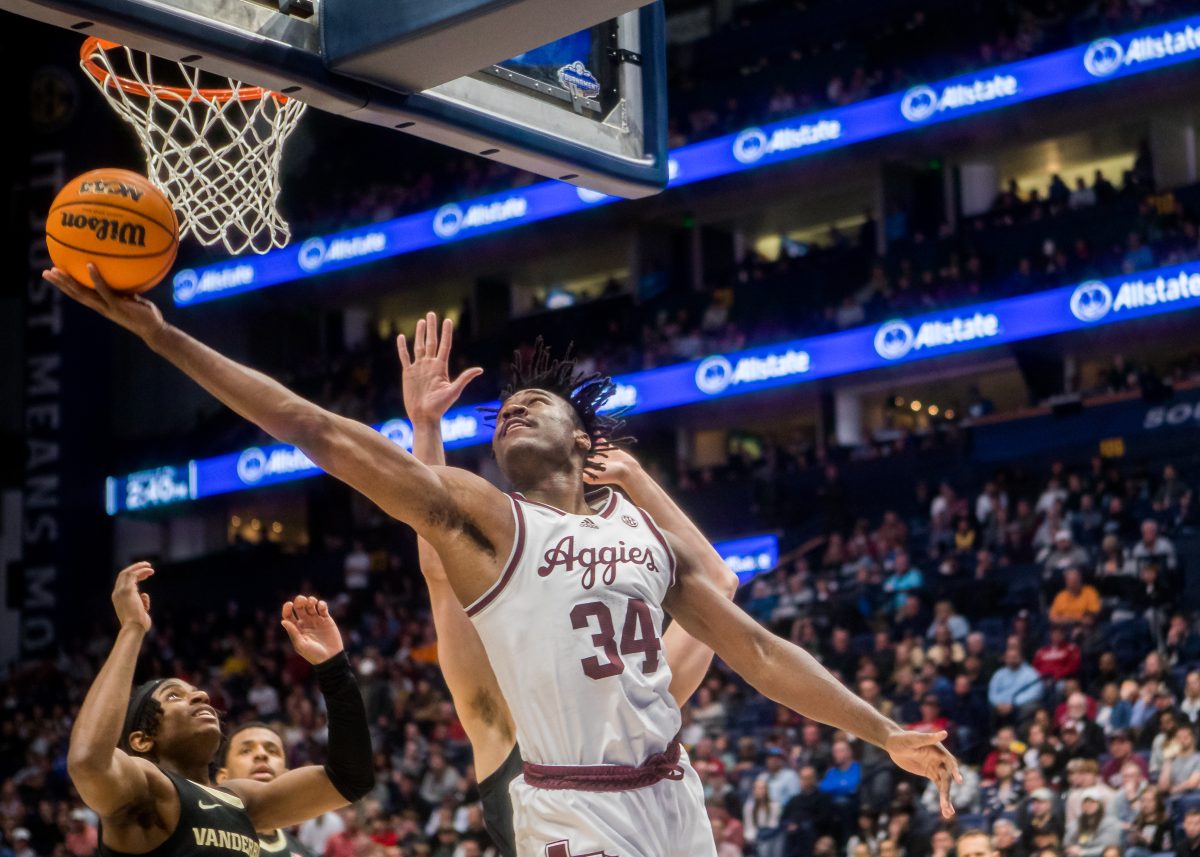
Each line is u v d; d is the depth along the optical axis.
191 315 25.27
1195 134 20.80
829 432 22.22
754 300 21.84
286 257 24.30
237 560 23.05
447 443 22.80
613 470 3.27
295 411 2.47
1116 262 18.72
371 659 16.98
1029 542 16.14
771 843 11.14
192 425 24.72
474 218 23.08
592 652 2.49
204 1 3.30
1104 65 19.05
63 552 23.42
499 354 23.72
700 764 11.94
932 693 12.40
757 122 21.78
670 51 25.08
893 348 19.44
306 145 25.22
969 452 19.06
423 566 3.11
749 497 20.28
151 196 2.64
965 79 20.05
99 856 3.27
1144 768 10.31
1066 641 12.38
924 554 17.73
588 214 23.20
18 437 24.11
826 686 2.66
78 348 23.88
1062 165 22.11
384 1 3.38
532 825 2.49
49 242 2.60
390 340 24.95
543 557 2.53
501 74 3.93
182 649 21.02
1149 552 13.95
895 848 9.84
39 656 23.08
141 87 4.62
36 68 23.72
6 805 14.84
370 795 13.63
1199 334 19.23
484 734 3.05
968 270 19.80
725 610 2.71
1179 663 12.53
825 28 23.56
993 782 10.66
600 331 23.23
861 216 23.41
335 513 23.30
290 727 15.91
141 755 3.51
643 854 2.46
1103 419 18.27
